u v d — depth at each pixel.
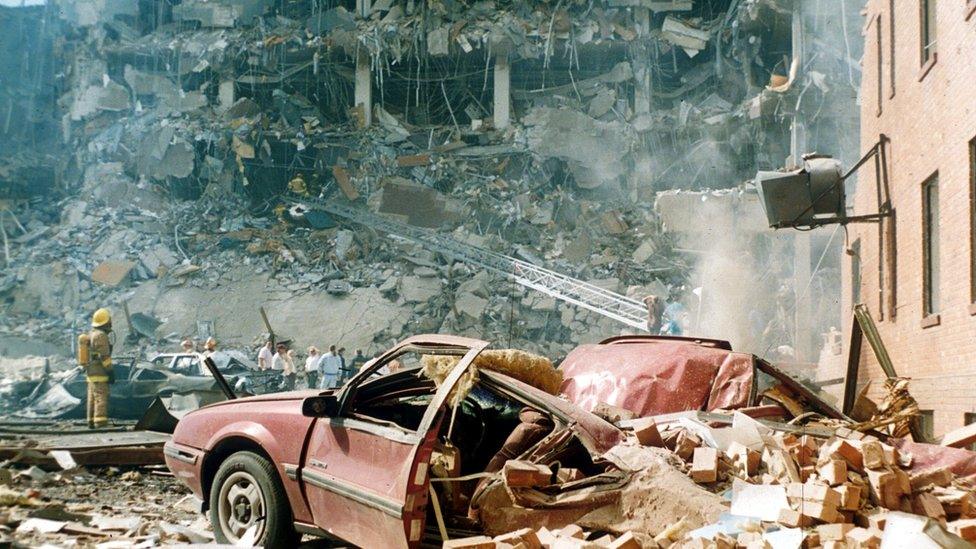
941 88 11.24
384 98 63.88
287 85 62.53
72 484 8.34
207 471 6.30
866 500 4.71
